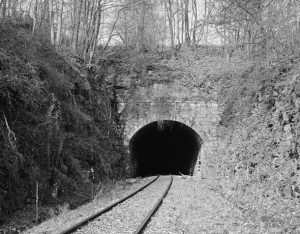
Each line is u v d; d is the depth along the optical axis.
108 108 25.70
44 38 19.06
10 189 10.90
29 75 14.05
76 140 17.72
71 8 28.02
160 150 38.53
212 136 26.66
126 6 30.44
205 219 10.12
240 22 21.52
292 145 12.26
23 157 11.79
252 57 22.70
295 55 15.64
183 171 37.31
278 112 14.41
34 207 11.59
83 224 8.80
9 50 13.93
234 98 22.62
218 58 29.36
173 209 11.80
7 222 9.88
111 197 15.07
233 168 17.73
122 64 27.98
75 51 24.69
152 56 29.25
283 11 17.72
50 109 14.22
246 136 17.45
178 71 27.77
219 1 21.70
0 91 11.49
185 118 27.09
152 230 8.60
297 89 13.09
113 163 24.16
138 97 27.41
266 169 13.58
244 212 11.34
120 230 8.45
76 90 20.14
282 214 9.98
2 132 11.21
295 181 11.23
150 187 19.67
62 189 14.18
